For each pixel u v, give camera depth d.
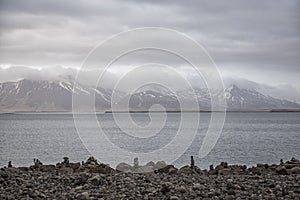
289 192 12.73
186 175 16.16
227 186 13.37
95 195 12.13
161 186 13.50
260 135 94.12
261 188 13.35
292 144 67.00
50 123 173.50
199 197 12.10
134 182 14.17
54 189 13.02
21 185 13.43
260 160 43.97
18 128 129.38
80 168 17.31
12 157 47.31
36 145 64.25
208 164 37.53
